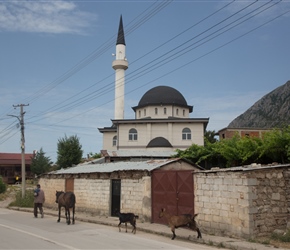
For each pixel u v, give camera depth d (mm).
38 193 20922
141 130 53375
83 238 12328
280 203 12898
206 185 14164
